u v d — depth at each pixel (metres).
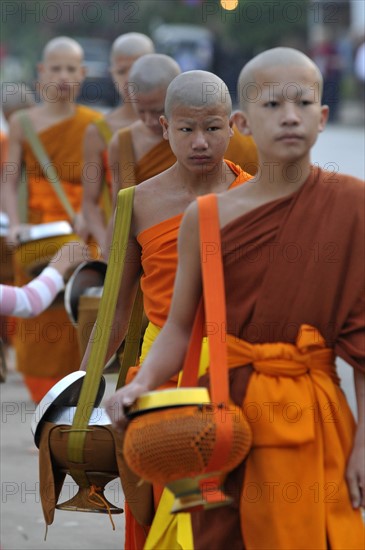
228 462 6.57
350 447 6.89
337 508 6.80
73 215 15.86
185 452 6.45
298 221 6.73
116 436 7.91
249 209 6.79
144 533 8.49
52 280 10.55
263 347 6.81
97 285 11.04
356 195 6.73
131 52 15.22
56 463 8.12
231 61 73.12
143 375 6.95
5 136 18.83
